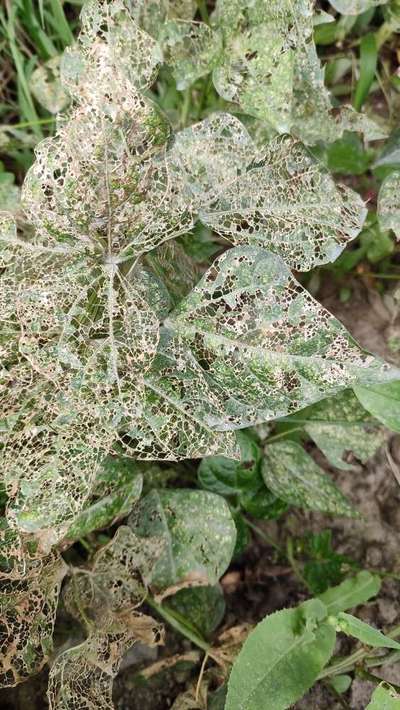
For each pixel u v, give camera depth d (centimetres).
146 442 32
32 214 30
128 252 32
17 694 44
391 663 44
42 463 31
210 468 42
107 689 37
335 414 43
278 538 48
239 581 48
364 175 52
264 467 43
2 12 48
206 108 49
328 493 42
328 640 36
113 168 29
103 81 29
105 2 29
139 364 30
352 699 44
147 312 31
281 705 35
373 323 51
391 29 46
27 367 32
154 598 40
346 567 46
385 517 49
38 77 46
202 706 41
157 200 31
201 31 39
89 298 31
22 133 49
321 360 31
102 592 39
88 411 30
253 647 35
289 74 37
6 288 32
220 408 32
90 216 30
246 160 36
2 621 35
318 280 52
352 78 51
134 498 38
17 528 31
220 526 40
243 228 36
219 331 32
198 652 44
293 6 37
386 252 49
